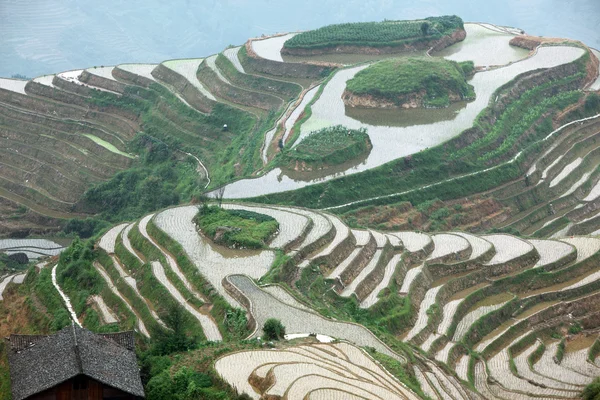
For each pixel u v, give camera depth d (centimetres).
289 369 6391
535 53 17312
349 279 9094
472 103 14900
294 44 17512
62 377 5594
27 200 15650
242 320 7562
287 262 8838
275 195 11581
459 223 12250
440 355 8394
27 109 18275
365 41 17375
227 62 17812
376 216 11681
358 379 6353
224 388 6178
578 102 15788
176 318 7406
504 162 13675
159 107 17225
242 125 15725
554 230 12688
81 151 16488
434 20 18850
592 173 14175
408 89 14762
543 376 8462
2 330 9625
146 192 14150
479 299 9662
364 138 13188
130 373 5912
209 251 9219
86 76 18775
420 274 9588
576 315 9731
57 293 9550
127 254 9612
